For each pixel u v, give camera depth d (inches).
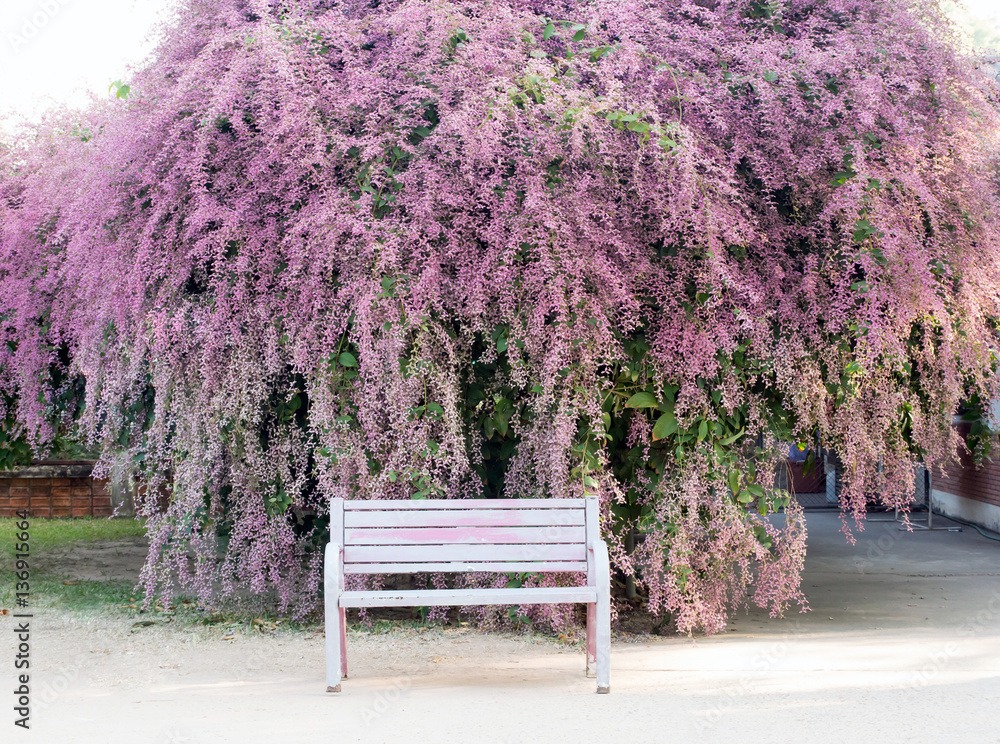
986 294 214.5
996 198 218.7
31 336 252.4
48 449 279.3
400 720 137.0
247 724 135.6
